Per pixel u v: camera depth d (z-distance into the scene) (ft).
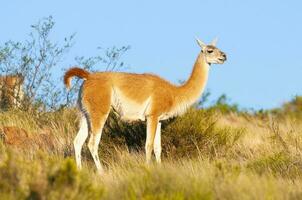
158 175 106.93
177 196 97.55
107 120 165.99
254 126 209.67
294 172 132.36
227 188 101.96
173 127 162.91
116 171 127.24
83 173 105.91
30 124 181.98
